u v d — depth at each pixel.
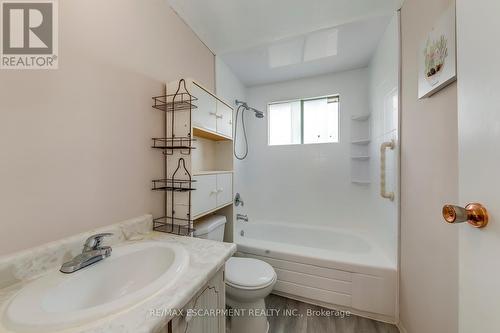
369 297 1.49
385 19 1.53
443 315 0.94
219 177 1.51
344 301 1.54
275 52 1.96
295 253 1.68
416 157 1.20
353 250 2.15
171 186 1.22
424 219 1.11
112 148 0.95
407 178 1.33
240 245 1.84
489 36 0.50
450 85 0.89
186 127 1.19
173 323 0.59
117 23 0.99
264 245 1.83
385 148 1.62
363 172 2.32
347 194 2.40
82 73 0.84
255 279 1.30
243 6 1.38
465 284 0.58
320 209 2.52
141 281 0.81
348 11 1.45
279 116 2.76
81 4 0.84
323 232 2.38
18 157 0.66
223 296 0.92
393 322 1.45
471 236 0.56
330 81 2.46
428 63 1.03
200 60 1.73
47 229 0.72
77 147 0.82
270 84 2.72
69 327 0.45
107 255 0.78
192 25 1.55
